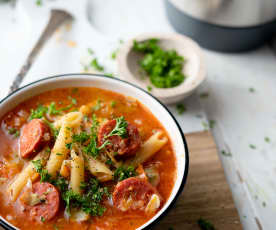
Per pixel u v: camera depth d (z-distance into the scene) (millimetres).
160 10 602
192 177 406
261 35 537
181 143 343
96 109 375
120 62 468
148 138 365
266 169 444
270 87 523
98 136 333
